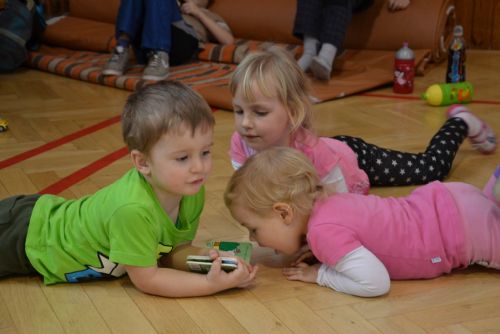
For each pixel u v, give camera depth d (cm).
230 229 168
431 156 195
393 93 313
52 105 304
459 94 286
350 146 184
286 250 139
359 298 132
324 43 315
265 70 148
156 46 336
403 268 137
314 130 158
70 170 215
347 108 285
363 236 132
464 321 123
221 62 373
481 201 139
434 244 135
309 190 134
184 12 389
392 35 359
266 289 137
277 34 391
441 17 353
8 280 143
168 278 132
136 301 133
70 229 136
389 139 240
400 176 191
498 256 136
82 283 141
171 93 126
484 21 414
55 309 131
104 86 341
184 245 146
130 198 128
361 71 339
